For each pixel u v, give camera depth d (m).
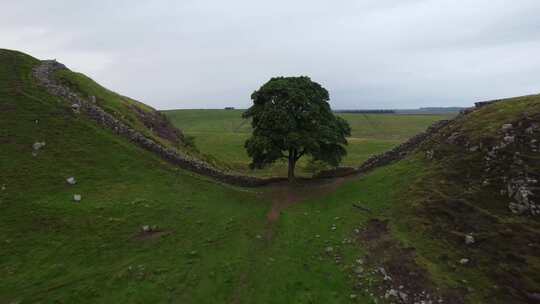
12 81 42.88
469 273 19.45
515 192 23.91
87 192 29.80
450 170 29.23
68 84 48.66
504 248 20.41
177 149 46.72
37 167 31.36
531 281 18.00
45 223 25.08
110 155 35.94
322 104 38.69
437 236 23.03
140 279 20.42
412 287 19.03
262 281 20.45
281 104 36.62
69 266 21.47
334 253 23.41
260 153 37.38
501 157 27.05
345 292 19.11
